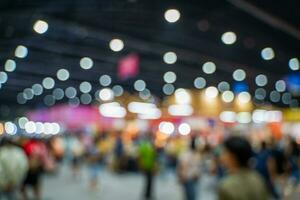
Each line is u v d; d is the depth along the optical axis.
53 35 24.42
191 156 9.52
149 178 13.67
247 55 29.11
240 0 16.48
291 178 11.99
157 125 35.12
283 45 25.41
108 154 21.78
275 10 17.38
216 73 38.28
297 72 34.50
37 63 35.06
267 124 29.08
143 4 18.33
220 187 3.02
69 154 24.89
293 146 12.40
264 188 3.09
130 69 21.00
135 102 41.00
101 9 18.61
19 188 12.43
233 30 21.94
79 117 45.19
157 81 44.19
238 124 31.86
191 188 9.49
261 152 9.05
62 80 45.59
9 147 9.89
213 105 35.25
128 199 13.71
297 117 32.75
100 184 17.67
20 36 24.17
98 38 24.56
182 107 34.81
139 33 23.08
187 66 34.59
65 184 17.62
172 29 22.33
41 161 13.44
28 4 18.52
